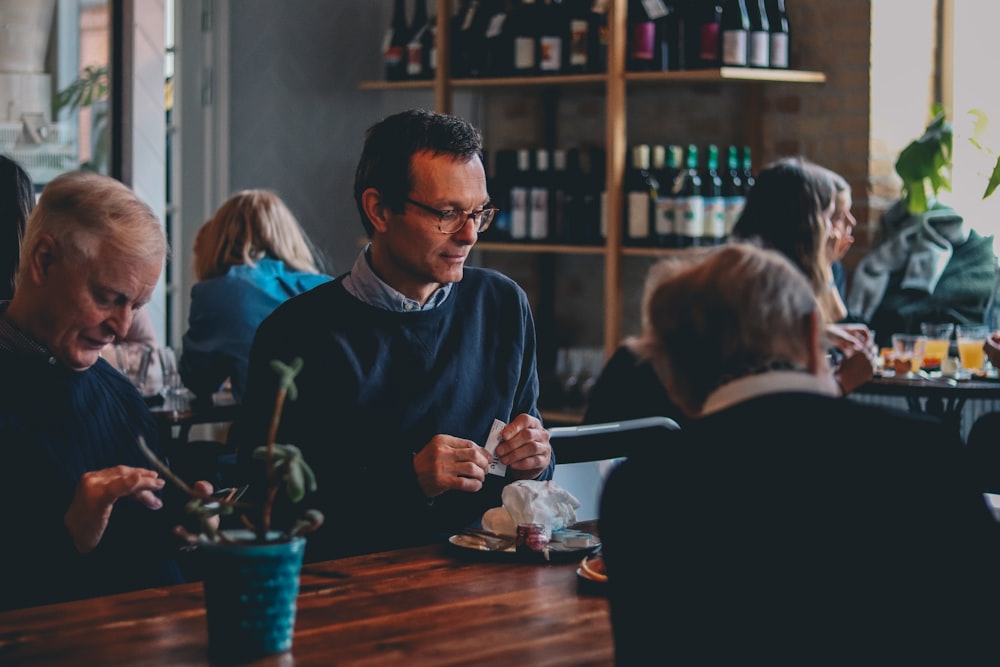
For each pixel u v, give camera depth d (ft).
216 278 13.38
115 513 6.99
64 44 17.47
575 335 18.47
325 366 7.93
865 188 16.14
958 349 13.75
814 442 4.50
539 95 18.37
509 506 7.33
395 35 19.06
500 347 8.46
